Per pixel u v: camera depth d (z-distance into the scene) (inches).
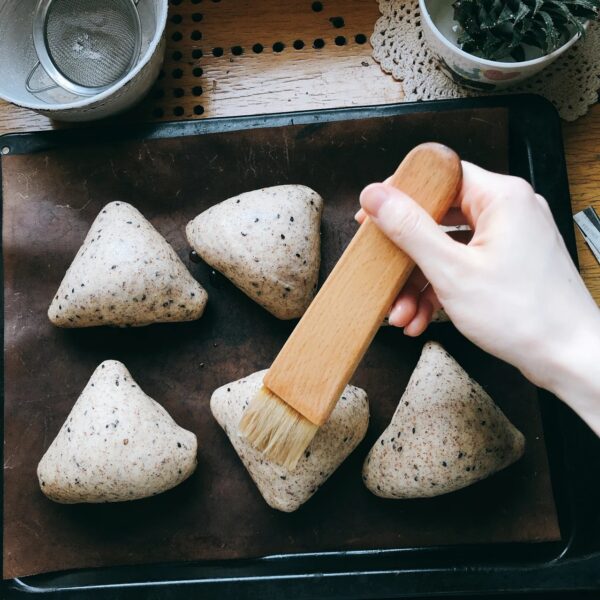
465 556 31.4
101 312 31.9
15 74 33.9
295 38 34.4
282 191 32.0
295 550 31.7
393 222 25.3
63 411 32.9
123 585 31.6
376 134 32.5
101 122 34.1
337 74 34.1
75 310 31.9
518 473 31.5
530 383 31.9
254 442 27.7
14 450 32.7
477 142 32.2
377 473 31.0
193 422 32.7
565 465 31.7
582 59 33.0
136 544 32.0
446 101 32.5
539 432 31.7
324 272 33.3
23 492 32.5
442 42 30.6
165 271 31.7
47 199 33.5
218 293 33.4
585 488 31.6
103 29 34.0
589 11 29.8
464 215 29.5
